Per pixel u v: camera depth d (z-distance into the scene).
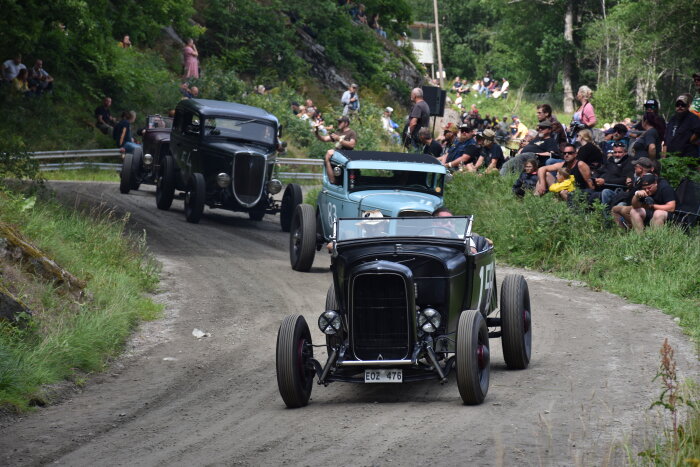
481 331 13.84
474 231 30.16
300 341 14.19
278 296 23.34
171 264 27.28
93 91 59.97
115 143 55.41
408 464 10.73
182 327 20.45
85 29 55.38
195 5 80.56
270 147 36.16
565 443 11.26
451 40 173.12
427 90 39.78
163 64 67.81
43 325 17.98
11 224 22.12
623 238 25.88
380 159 24.69
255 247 31.00
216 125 35.56
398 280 13.68
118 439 12.88
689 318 19.73
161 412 14.33
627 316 20.38
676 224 26.03
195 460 11.57
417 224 15.27
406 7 108.69
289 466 10.98
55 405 15.11
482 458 10.75
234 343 19.00
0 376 15.02
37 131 51.84
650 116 29.89
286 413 13.78
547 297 22.78
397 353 13.84
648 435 11.45
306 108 70.12
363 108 77.25
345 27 91.25
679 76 100.38
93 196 39.88
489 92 128.50
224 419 13.67
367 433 12.23
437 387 15.03
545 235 27.64
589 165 29.17
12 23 50.75
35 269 19.81
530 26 130.62
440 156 36.62
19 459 12.08
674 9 89.88
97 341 18.06
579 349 17.30
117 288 22.03
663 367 11.74
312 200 42.53
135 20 66.75
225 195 34.97
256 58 80.38
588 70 125.38
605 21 109.81
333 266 14.89
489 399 13.84
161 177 37.72
